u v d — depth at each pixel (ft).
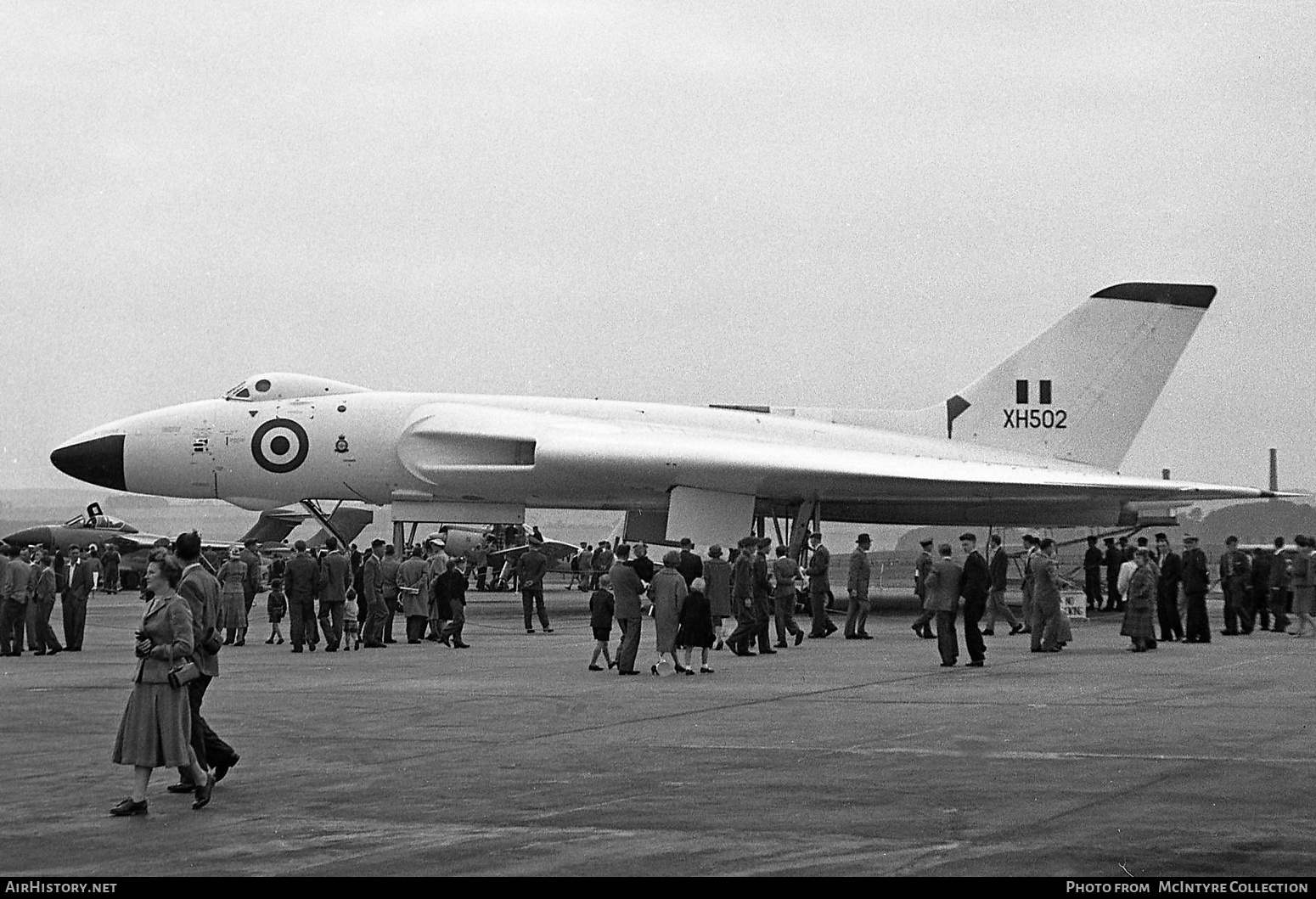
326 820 27.07
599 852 24.09
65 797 30.01
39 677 56.49
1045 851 23.93
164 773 32.94
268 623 96.43
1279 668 57.67
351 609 70.90
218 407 104.06
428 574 75.15
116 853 24.52
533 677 55.26
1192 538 75.66
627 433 99.55
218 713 43.37
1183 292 107.86
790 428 106.01
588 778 31.24
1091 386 108.17
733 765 32.89
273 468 102.37
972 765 32.60
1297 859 23.24
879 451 105.91
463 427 99.50
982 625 90.43
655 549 99.76
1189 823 26.07
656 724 40.27
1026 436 108.27
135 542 160.56
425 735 38.27
